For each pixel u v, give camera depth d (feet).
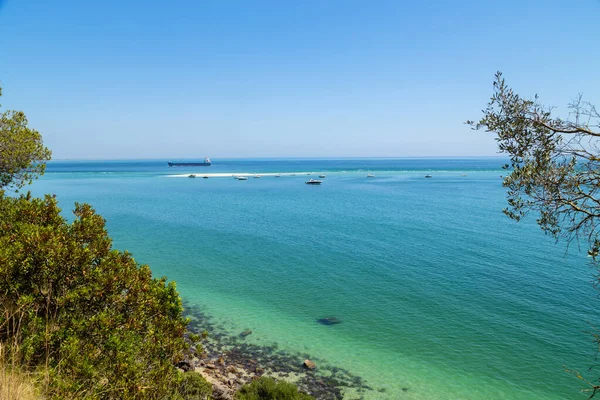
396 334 67.67
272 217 209.56
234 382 51.83
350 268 108.58
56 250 23.24
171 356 25.03
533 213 213.66
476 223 186.91
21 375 18.49
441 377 54.60
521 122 20.45
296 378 54.39
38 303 22.93
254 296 87.04
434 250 129.80
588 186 18.88
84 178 561.43
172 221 192.95
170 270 107.45
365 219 202.18
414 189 397.60
